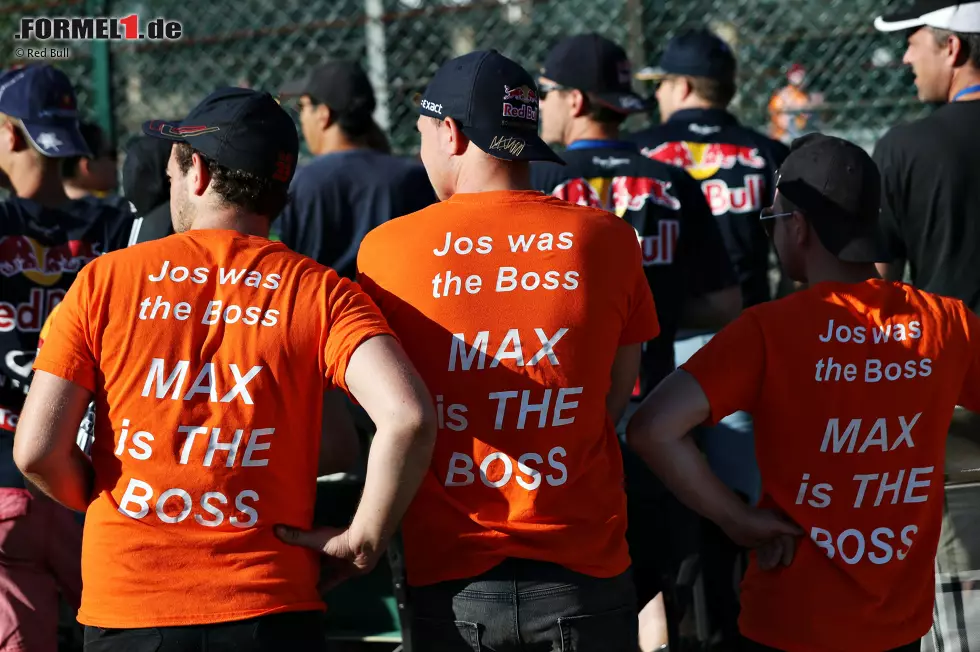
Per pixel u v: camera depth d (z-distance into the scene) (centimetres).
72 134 1070
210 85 2277
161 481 657
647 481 1084
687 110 1339
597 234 734
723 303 1132
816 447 740
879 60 2092
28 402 669
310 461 697
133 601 654
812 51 2125
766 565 760
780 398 747
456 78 745
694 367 765
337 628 1141
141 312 668
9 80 1069
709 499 760
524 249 719
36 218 1038
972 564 880
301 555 693
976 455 885
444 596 715
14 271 1011
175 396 659
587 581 706
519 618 696
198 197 723
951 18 1116
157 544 657
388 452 638
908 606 743
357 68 1289
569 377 702
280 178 730
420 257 723
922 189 1088
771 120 2141
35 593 984
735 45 2127
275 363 665
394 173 1223
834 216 761
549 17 2145
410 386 642
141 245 700
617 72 1141
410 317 715
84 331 671
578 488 710
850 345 741
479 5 2058
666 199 1105
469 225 727
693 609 1082
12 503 968
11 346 1000
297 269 689
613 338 732
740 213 1305
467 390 701
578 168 1107
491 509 703
